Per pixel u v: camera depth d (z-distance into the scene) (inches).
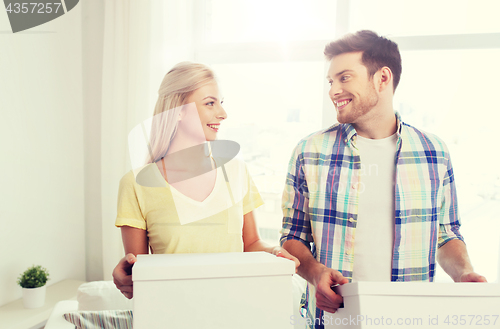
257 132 77.2
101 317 43.1
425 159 35.8
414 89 68.6
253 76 76.9
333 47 37.4
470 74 66.1
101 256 84.7
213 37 79.4
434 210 35.4
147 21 74.5
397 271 34.4
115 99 76.6
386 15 70.1
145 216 35.2
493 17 65.4
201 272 24.0
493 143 65.7
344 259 35.4
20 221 67.8
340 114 37.5
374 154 36.6
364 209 35.6
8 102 64.5
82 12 81.7
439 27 67.9
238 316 24.3
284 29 75.7
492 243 66.4
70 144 79.5
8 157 64.8
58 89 75.9
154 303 23.7
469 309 23.2
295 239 36.7
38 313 62.0
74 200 81.2
